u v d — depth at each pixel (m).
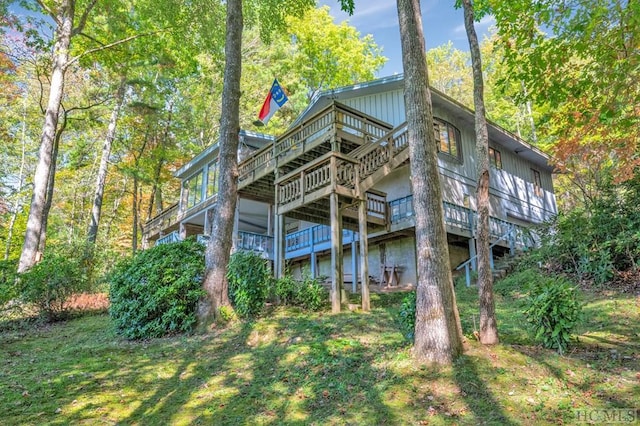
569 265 9.23
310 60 26.69
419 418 3.69
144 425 3.78
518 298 8.52
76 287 9.62
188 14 14.18
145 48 15.84
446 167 13.16
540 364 4.52
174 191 30.17
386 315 7.92
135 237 22.16
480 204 5.50
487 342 5.13
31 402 4.16
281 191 10.95
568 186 18.94
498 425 3.45
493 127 14.34
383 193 12.22
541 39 7.77
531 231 13.03
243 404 4.25
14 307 8.72
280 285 9.35
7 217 23.16
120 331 7.46
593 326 5.99
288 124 25.95
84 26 13.83
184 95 23.72
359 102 14.78
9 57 14.80
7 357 5.97
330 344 5.91
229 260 8.45
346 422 3.73
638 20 6.22
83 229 25.61
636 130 7.48
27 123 21.72
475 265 11.98
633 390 3.82
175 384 4.81
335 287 8.59
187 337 6.98
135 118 21.33
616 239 8.07
